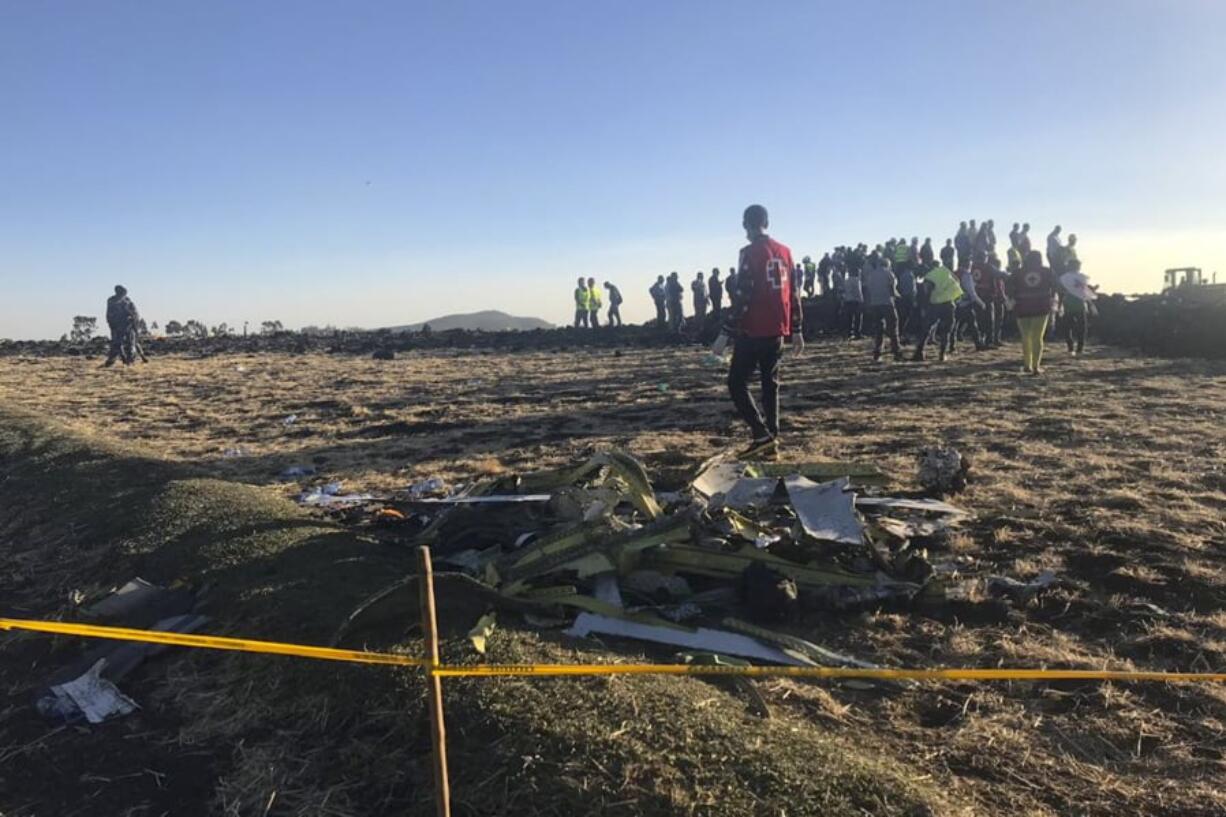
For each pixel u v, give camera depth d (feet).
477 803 9.18
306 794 9.93
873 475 20.81
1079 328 54.19
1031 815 9.20
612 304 103.14
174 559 16.69
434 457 29.01
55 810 10.06
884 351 60.54
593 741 9.57
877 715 11.35
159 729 11.64
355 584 14.49
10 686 13.21
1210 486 21.35
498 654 11.68
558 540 15.28
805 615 14.43
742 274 24.13
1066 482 21.97
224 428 37.58
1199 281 86.02
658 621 13.39
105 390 52.70
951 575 15.49
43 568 18.33
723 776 9.02
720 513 17.06
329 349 86.53
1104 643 13.39
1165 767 10.18
